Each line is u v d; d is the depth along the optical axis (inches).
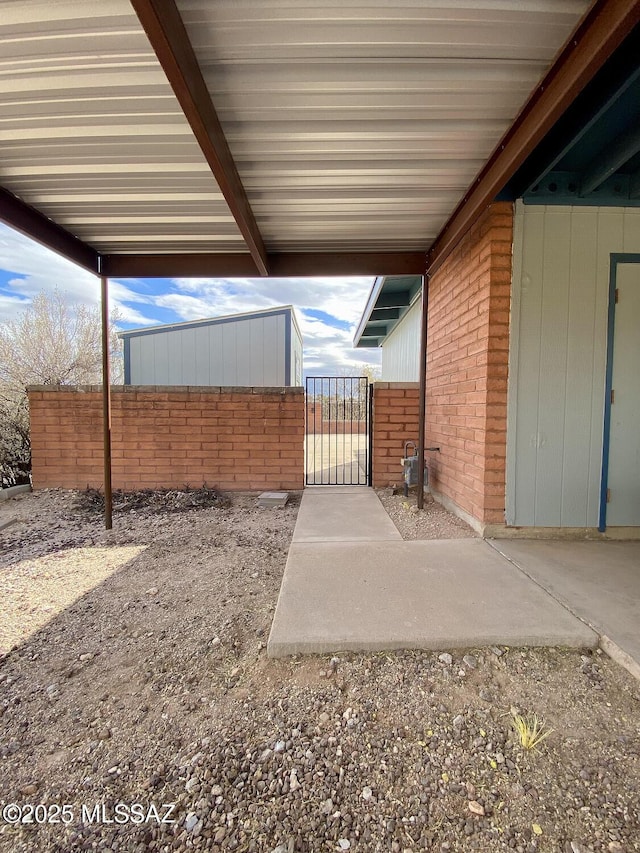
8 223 113.6
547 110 76.3
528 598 88.0
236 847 42.8
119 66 72.1
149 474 202.5
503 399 126.4
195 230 136.5
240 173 105.0
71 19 62.7
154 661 73.9
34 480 203.0
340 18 63.3
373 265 157.8
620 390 127.1
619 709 60.4
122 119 85.4
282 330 348.5
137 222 130.5
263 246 145.9
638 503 128.7
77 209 122.3
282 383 347.9
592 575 100.0
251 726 58.6
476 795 47.9
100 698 64.9
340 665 70.5
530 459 127.4
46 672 71.4
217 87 76.9
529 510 128.7
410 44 68.7
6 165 101.1
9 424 216.1
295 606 85.0
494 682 66.0
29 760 53.8
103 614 90.9
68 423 201.8
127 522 159.5
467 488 143.6
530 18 64.2
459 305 151.1
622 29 59.5
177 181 108.3
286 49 69.0
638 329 126.2
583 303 124.9
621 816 45.1
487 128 89.7
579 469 128.0
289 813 46.3
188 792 49.0
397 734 56.6
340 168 103.6
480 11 62.7
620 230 124.0
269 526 152.9
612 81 77.7
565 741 55.1
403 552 116.3
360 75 75.0
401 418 206.1
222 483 203.2
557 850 42.0
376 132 90.5
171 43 59.5
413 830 44.4
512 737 55.8
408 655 72.3
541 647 74.0
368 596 89.4
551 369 125.8
